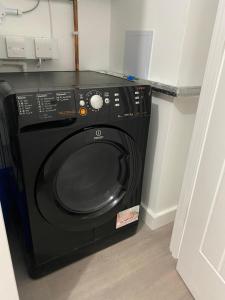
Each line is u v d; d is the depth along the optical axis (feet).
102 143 3.66
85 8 4.97
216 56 2.92
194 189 3.59
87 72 5.04
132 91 3.52
